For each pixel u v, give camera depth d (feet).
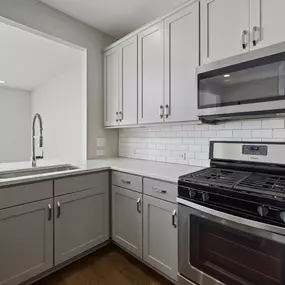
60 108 13.39
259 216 3.56
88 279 5.65
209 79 5.05
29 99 17.53
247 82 4.46
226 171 5.40
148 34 6.89
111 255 6.72
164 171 5.90
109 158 8.98
